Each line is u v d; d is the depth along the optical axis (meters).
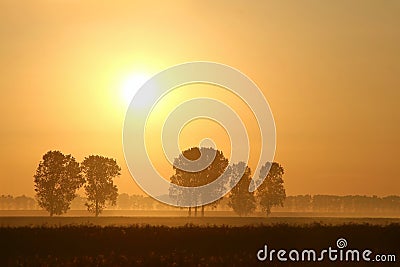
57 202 165.00
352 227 91.88
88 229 86.94
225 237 82.50
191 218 162.62
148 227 90.50
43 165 166.00
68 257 67.06
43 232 83.56
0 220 147.25
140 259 64.94
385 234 85.81
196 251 72.31
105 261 62.69
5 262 63.09
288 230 88.00
